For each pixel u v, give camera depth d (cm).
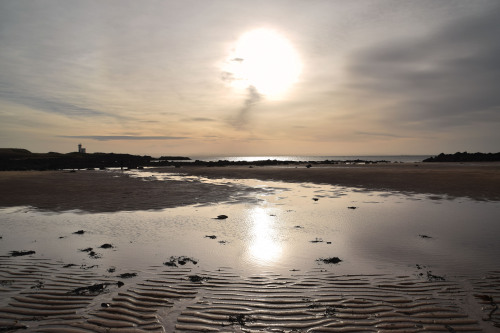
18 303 516
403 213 1218
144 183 2341
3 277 620
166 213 1247
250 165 5353
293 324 459
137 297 539
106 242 861
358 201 1516
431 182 2064
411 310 496
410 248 798
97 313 487
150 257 740
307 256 748
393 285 585
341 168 3772
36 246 823
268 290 567
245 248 811
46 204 1427
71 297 538
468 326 451
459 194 1625
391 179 2311
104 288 573
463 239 866
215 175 3116
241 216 1192
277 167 4438
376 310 497
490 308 500
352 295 547
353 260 718
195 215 1209
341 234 936
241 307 507
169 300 530
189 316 479
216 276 629
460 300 527
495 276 621
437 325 454
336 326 453
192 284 592
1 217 1170
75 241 867
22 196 1641
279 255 756
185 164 5791
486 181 2003
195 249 800
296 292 559
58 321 464
